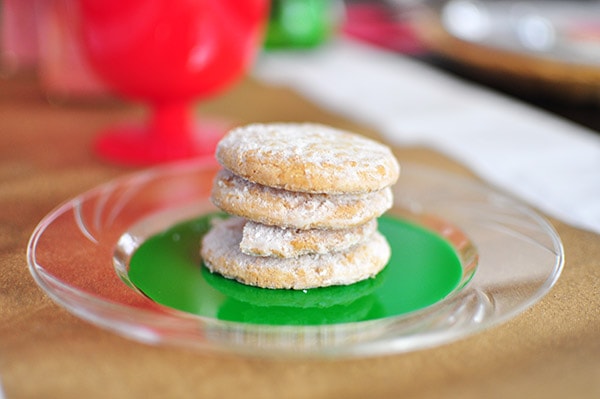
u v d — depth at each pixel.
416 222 0.37
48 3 0.51
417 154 0.45
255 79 0.60
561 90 0.56
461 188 0.39
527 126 0.49
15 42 0.58
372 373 0.26
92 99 0.53
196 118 0.49
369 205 0.32
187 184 0.39
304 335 0.27
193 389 0.25
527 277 0.30
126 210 0.36
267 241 0.31
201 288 0.31
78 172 0.42
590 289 0.30
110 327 0.27
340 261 0.32
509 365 0.26
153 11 0.40
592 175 0.41
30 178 0.41
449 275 0.32
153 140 0.44
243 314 0.30
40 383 0.25
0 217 0.36
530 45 0.59
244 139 0.32
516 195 0.39
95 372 0.26
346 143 0.33
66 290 0.29
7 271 0.31
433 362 0.26
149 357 0.26
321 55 0.68
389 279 0.32
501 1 0.88
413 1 0.85
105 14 0.41
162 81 0.42
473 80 0.64
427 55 0.71
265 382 0.25
